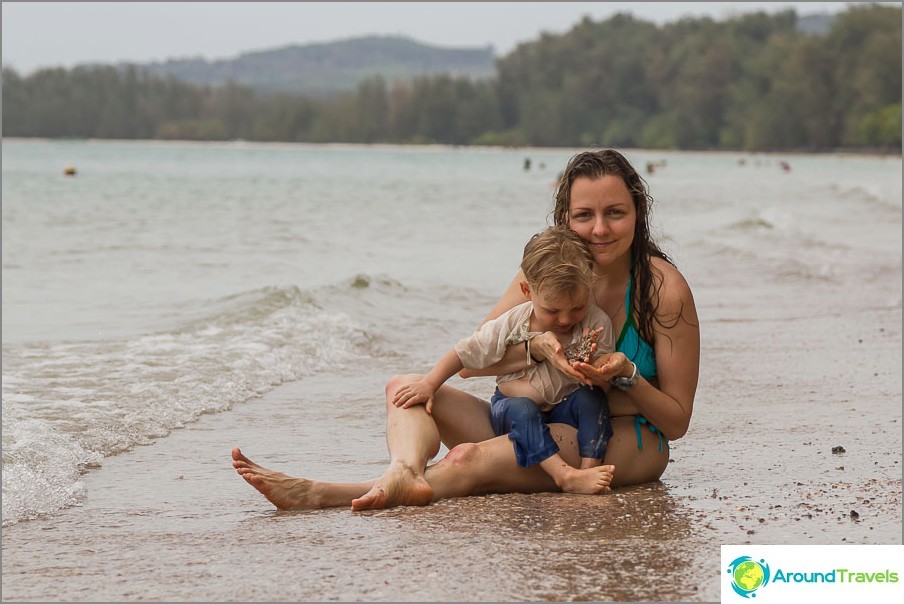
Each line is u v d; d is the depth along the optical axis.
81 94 169.25
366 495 3.44
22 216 20.00
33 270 12.02
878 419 4.98
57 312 8.73
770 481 3.86
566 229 3.62
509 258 13.52
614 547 3.05
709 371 6.28
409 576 2.80
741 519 3.36
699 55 127.50
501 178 44.16
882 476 3.93
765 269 12.10
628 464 3.75
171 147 135.25
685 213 22.66
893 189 30.22
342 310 8.45
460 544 3.07
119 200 25.44
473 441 3.81
